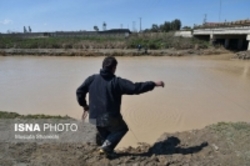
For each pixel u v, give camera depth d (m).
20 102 11.14
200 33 50.88
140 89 3.17
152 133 7.32
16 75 18.89
